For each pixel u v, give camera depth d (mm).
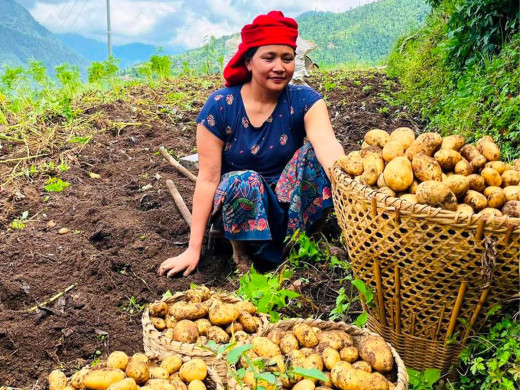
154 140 3740
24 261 2225
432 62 4824
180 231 2441
